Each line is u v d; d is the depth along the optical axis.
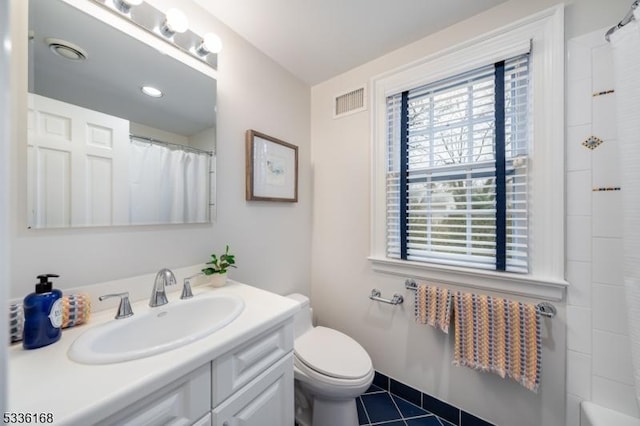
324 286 1.92
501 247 1.22
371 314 1.68
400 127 1.58
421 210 1.50
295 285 1.83
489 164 1.29
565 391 1.08
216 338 0.73
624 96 0.87
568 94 1.07
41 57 0.80
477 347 1.21
